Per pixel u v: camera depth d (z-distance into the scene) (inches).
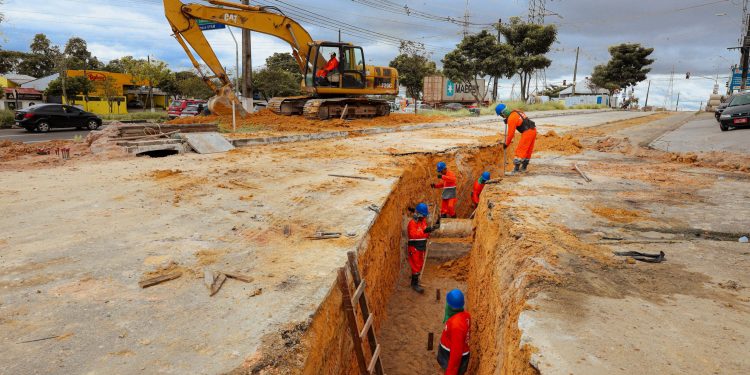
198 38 696.4
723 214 264.5
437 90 1870.1
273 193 328.2
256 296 170.9
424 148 573.9
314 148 555.8
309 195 324.2
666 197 311.9
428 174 523.8
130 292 171.3
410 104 2057.1
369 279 257.0
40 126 905.5
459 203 557.9
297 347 141.6
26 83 2194.9
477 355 247.9
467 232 431.2
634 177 389.7
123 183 343.9
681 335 133.1
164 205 288.8
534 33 1640.0
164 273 187.9
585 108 1871.3
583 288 166.6
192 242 225.3
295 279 185.9
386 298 345.4
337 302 185.2
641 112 1785.2
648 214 267.0
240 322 152.1
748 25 1550.2
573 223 249.6
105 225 246.5
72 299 164.2
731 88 1627.7
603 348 126.3
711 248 209.3
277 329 147.6
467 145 617.0
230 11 700.0
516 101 1609.3
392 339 314.3
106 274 185.6
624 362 119.4
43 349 133.3
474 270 340.5
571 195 321.7
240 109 757.9
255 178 376.5
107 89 1875.0
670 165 455.2
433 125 888.9
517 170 423.5
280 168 421.4
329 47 762.2
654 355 122.5
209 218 265.3
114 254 206.7
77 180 351.3
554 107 1647.4
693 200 301.9
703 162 461.4
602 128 937.5
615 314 146.8
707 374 113.6
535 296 161.2
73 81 1903.3
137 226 246.7
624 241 218.2
